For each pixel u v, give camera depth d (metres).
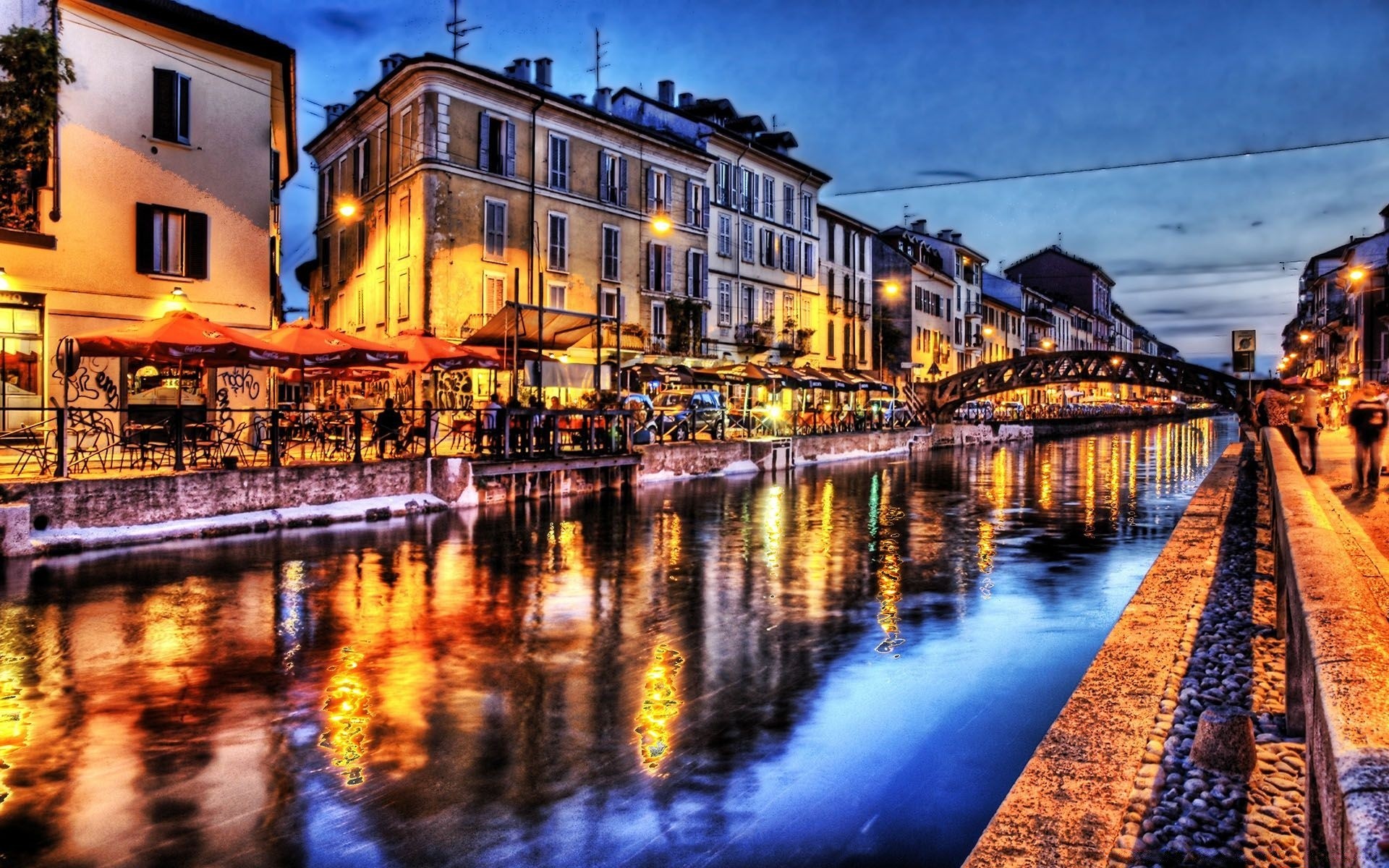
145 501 13.95
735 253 45.75
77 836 4.82
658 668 7.96
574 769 5.75
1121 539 16.05
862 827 4.98
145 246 20.36
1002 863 3.58
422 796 5.34
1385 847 1.37
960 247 71.44
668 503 21.30
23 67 14.95
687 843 4.80
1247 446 36.50
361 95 35.44
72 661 7.93
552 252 35.34
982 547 15.05
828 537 16.14
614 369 28.39
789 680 7.66
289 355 16.61
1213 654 7.07
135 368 19.92
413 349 19.66
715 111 48.69
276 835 4.85
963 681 7.68
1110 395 120.19
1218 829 4.00
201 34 21.20
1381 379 46.84
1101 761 4.74
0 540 12.17
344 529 15.87
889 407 47.00
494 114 33.25
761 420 37.56
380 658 8.16
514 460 20.47
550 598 10.70
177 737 6.24
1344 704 2.17
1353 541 6.80
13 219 18.38
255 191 22.45
